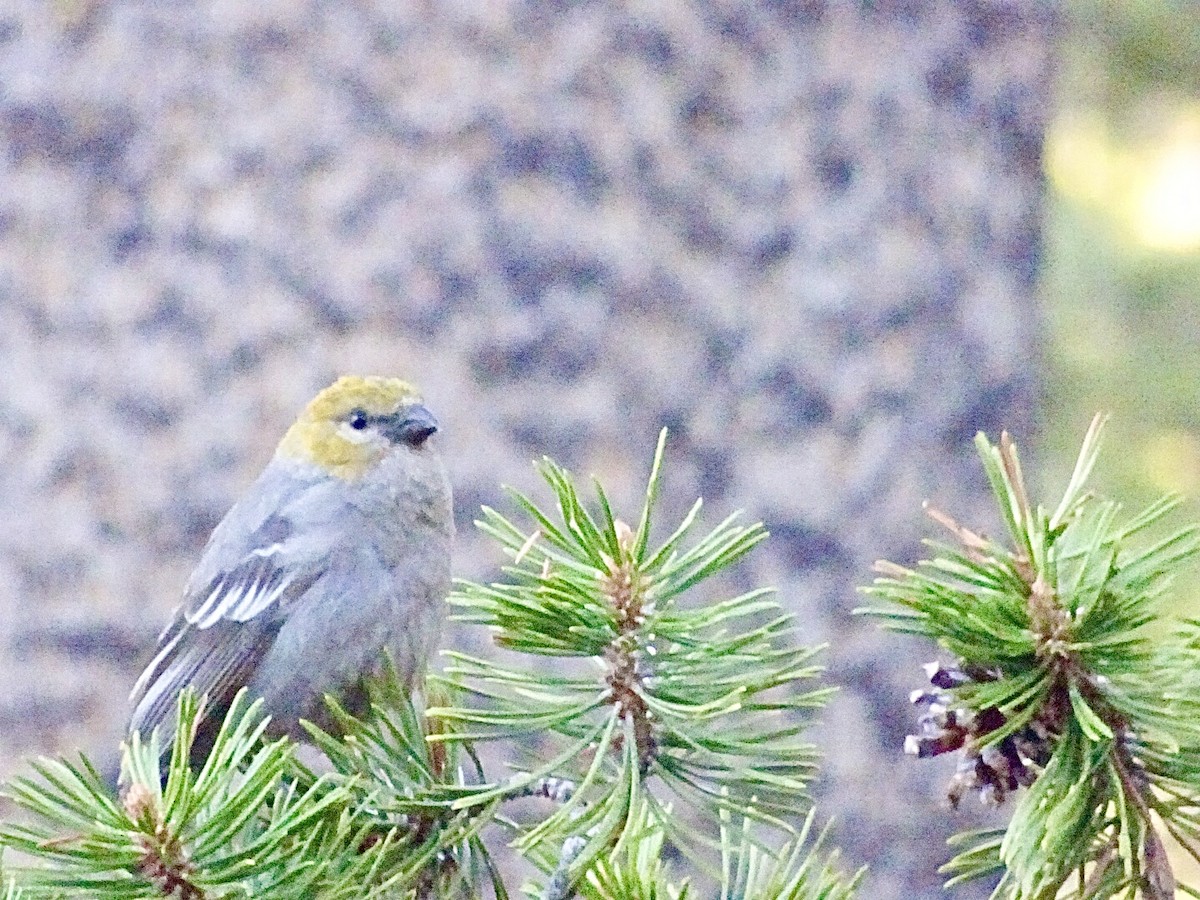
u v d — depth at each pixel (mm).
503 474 9617
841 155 10188
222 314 9773
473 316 9711
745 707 4188
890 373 10133
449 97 9758
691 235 9945
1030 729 4309
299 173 9797
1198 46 15242
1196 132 15672
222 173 9836
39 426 9805
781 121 10102
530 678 4320
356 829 4699
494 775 8836
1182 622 4164
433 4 9797
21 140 9977
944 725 4375
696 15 10000
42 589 9742
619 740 4406
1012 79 10562
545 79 9805
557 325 9742
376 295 9711
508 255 9734
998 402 10352
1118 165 15711
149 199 9875
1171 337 14977
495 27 9789
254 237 9781
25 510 9773
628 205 9859
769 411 9977
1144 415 14688
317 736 4820
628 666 4301
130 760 4461
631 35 9898
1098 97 15688
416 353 9680
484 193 9742
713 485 9859
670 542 4312
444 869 4797
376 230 9742
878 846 9781
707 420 9883
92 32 9977
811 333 10055
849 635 9891
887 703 9883
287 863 4293
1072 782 4141
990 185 10445
